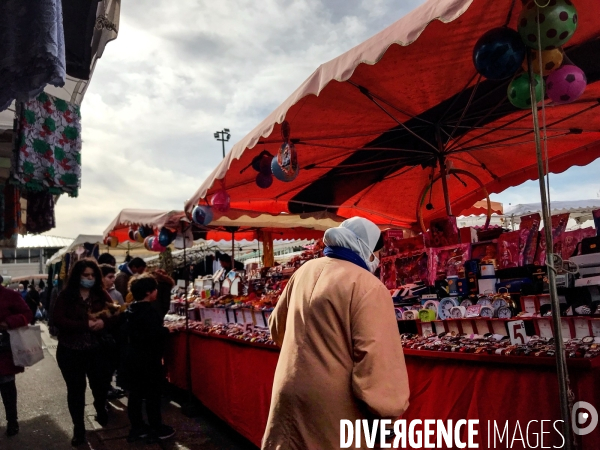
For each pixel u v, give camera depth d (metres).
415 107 3.34
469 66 2.82
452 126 3.72
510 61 1.68
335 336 1.62
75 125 2.80
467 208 5.72
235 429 3.76
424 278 3.17
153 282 4.07
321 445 1.55
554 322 1.46
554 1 1.53
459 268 2.88
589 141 4.22
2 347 4.23
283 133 3.14
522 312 2.31
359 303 1.60
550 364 1.62
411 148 4.14
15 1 1.47
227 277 6.52
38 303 18.52
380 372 1.51
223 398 4.03
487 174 5.11
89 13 2.37
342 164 4.37
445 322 2.54
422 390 2.16
